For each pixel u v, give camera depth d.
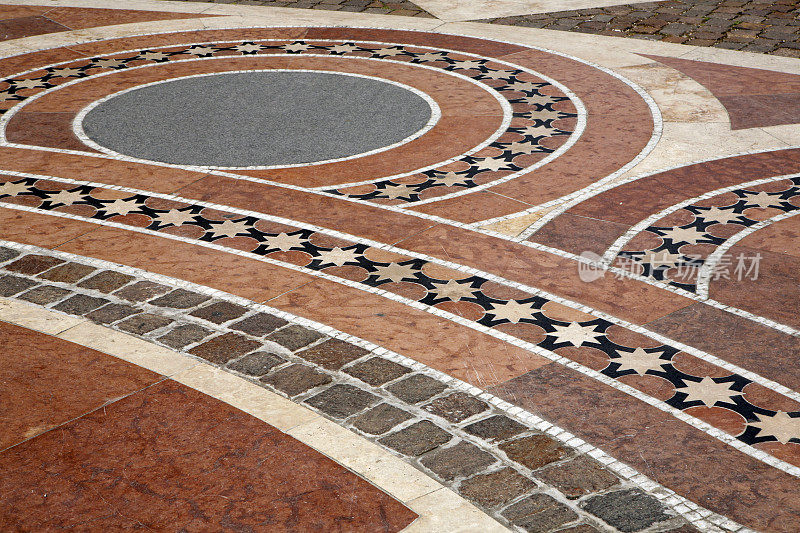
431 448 3.93
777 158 7.35
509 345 4.77
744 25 11.51
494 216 6.40
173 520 3.47
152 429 4.03
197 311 5.11
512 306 5.18
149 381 4.40
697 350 4.71
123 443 3.93
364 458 3.86
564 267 5.64
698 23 11.66
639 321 5.00
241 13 12.53
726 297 5.23
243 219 6.37
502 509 3.56
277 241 6.02
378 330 4.92
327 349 4.72
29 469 3.76
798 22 11.56
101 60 10.45
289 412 4.18
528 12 12.40
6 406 4.18
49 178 7.09
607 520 3.49
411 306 5.18
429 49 10.74
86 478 3.71
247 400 4.26
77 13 12.56
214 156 7.56
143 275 5.54
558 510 3.55
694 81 9.40
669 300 5.22
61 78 9.78
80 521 3.47
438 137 7.98
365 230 6.19
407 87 9.38
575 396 4.32
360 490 3.65
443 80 9.60
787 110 8.48
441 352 4.70
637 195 6.71
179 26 11.90
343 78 9.70
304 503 3.58
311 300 5.25
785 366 4.55
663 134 7.95
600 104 8.77
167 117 8.53
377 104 8.87
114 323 4.96
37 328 4.88
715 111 8.51
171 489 3.65
